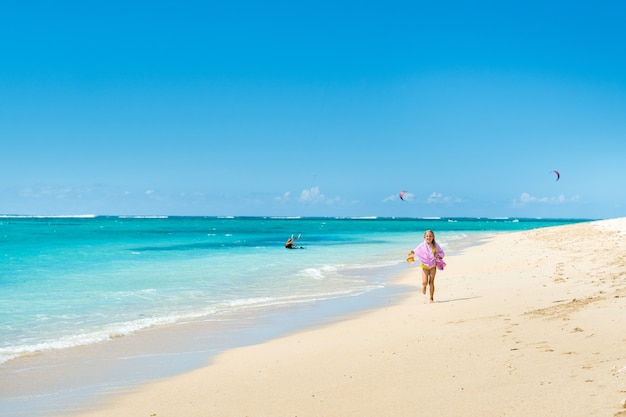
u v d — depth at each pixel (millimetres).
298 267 29047
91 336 12344
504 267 23984
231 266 29641
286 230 110312
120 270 27266
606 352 7668
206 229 115250
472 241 53031
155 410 7398
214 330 13156
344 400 7086
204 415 7031
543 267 22078
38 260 33125
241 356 10406
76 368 9789
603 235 39375
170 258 35281
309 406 6992
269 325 13750
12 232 86375
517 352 8398
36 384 8836
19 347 11289
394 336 11055
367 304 16781
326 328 13086
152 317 14805
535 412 5719
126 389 8500
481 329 10609
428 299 16500
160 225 156250
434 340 10148
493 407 6086
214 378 8836
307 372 8711
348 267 28922
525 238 48156
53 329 13172
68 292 19297
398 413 6324
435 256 15633
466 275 22141
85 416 7328
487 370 7625
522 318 11234
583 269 19516
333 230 110188
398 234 84000
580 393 6047
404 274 25391
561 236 43500
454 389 6953
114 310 15828
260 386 8148
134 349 11234
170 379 9000
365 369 8531
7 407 7766
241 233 91000
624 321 9516
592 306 11391
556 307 12023
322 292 19641
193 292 19562
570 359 7578
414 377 7766
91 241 58906
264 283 22172
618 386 6035
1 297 18031
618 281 15156
